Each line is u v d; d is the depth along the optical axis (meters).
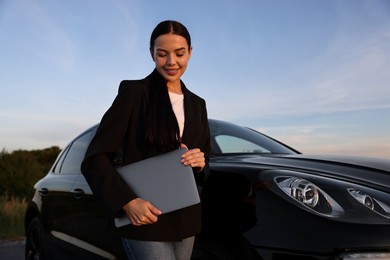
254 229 2.00
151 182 1.67
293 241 1.87
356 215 1.91
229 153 2.99
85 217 3.20
